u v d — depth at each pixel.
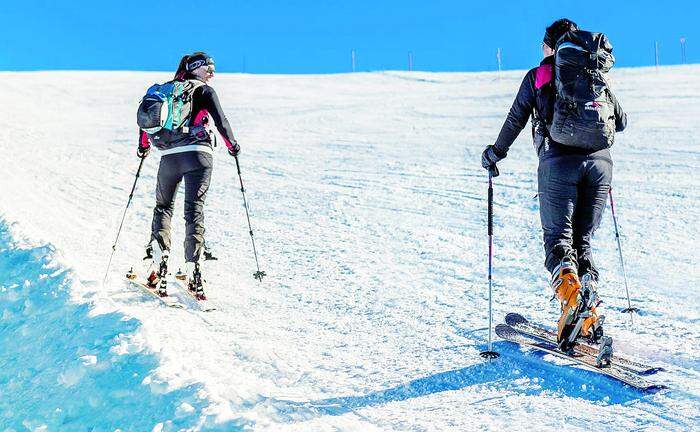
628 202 8.62
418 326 4.80
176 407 3.15
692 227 7.36
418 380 3.90
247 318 5.04
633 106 17.08
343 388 3.84
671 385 3.62
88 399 3.46
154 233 5.46
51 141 13.91
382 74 31.33
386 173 11.24
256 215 8.63
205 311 5.17
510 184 10.08
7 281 5.16
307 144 14.40
